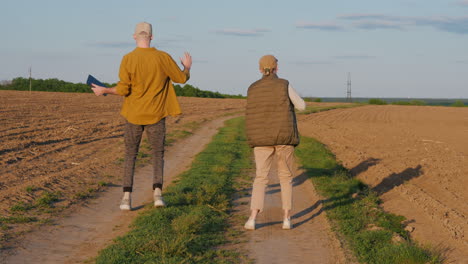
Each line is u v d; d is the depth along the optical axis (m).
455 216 6.43
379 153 13.49
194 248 4.55
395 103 85.50
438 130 23.36
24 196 6.60
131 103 5.77
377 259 4.44
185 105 46.53
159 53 5.75
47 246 4.65
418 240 5.35
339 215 6.09
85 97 45.62
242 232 5.32
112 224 5.52
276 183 8.52
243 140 16.38
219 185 7.74
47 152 11.34
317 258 4.52
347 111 45.50
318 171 9.79
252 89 5.27
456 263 4.56
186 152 13.01
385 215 6.40
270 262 4.37
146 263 4.07
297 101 5.16
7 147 11.45
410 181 9.16
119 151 12.08
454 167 10.79
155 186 5.92
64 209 6.13
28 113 22.94
